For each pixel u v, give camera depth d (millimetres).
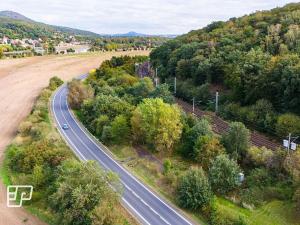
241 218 58906
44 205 71438
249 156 77688
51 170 80438
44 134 100375
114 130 95688
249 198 66500
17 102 156375
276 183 69812
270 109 94062
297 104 89625
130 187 74062
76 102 135250
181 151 87312
